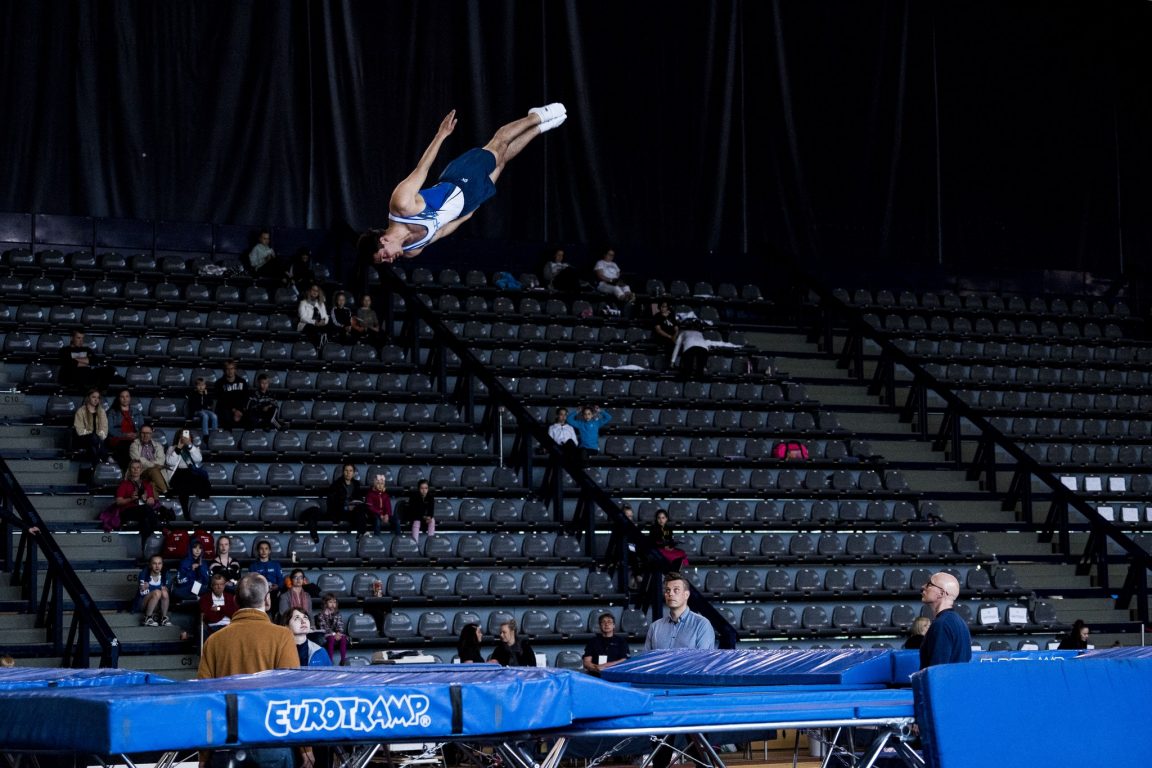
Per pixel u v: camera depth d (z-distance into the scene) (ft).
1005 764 26.27
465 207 37.19
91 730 20.95
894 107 96.53
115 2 80.02
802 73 94.53
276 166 82.84
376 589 58.65
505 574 61.05
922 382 79.10
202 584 54.80
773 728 26.22
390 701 22.62
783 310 90.02
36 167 78.13
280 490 63.46
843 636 63.87
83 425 61.77
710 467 72.79
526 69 88.43
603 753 30.04
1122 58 102.01
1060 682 27.12
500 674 24.62
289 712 21.98
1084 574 71.15
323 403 70.08
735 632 53.06
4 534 55.47
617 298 85.56
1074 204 100.89
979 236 98.07
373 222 84.43
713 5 92.68
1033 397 85.46
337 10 84.28
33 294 73.97
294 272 79.05
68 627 52.65
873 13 96.53
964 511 74.08
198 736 21.30
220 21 82.23
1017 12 100.42
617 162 89.92
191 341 72.43
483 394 74.84
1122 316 98.27
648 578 59.82
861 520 70.64
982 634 65.10
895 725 27.27
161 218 80.18
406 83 85.61
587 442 71.36
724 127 92.48
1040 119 100.42
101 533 58.34
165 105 80.79
